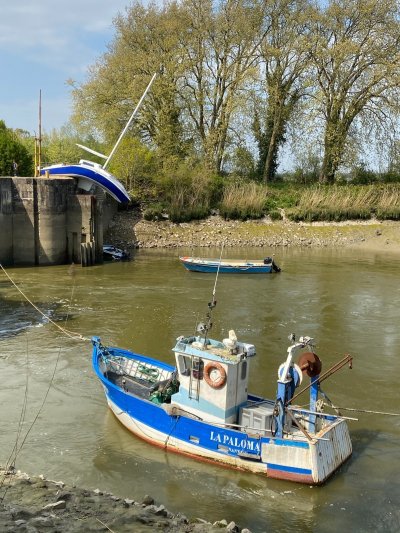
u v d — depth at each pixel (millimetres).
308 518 11508
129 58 57094
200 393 13984
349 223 58125
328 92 62500
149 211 55062
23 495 10727
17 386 17938
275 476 12844
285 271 40000
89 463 13430
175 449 14055
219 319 26750
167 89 56062
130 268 40344
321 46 59594
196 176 57719
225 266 38531
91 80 58438
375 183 65438
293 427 13867
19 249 40969
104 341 22984
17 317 26391
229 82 60844
